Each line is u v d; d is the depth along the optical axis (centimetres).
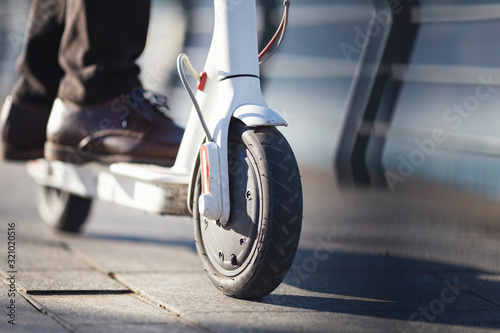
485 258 249
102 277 213
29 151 283
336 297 191
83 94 244
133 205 227
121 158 235
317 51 814
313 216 347
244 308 175
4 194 418
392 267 234
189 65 192
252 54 186
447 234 297
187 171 205
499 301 188
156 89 607
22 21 796
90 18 244
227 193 179
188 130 206
